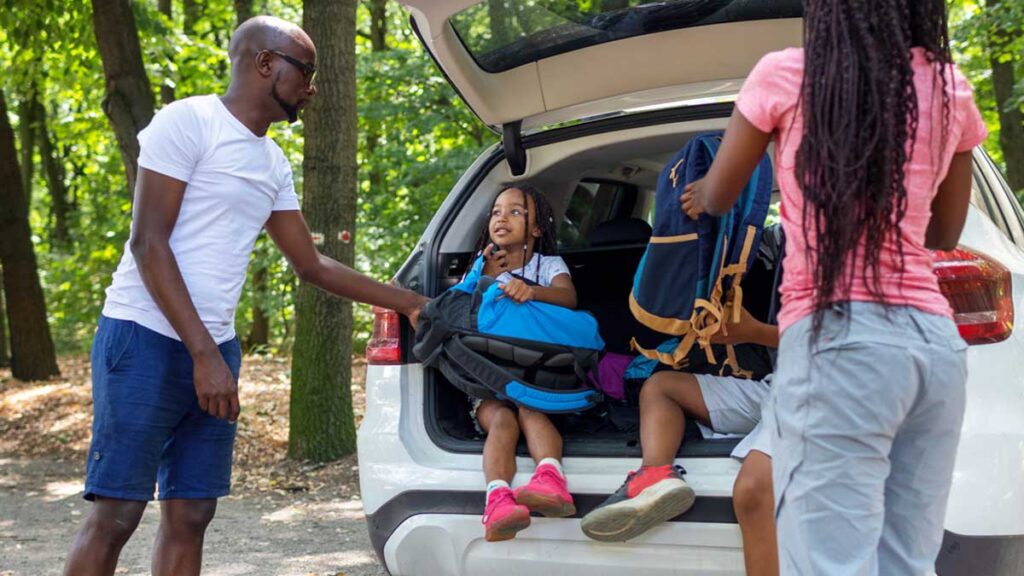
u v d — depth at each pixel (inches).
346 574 175.5
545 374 116.2
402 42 560.4
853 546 75.6
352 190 261.3
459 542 113.9
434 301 120.5
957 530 95.9
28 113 644.7
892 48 74.1
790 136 78.5
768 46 128.1
